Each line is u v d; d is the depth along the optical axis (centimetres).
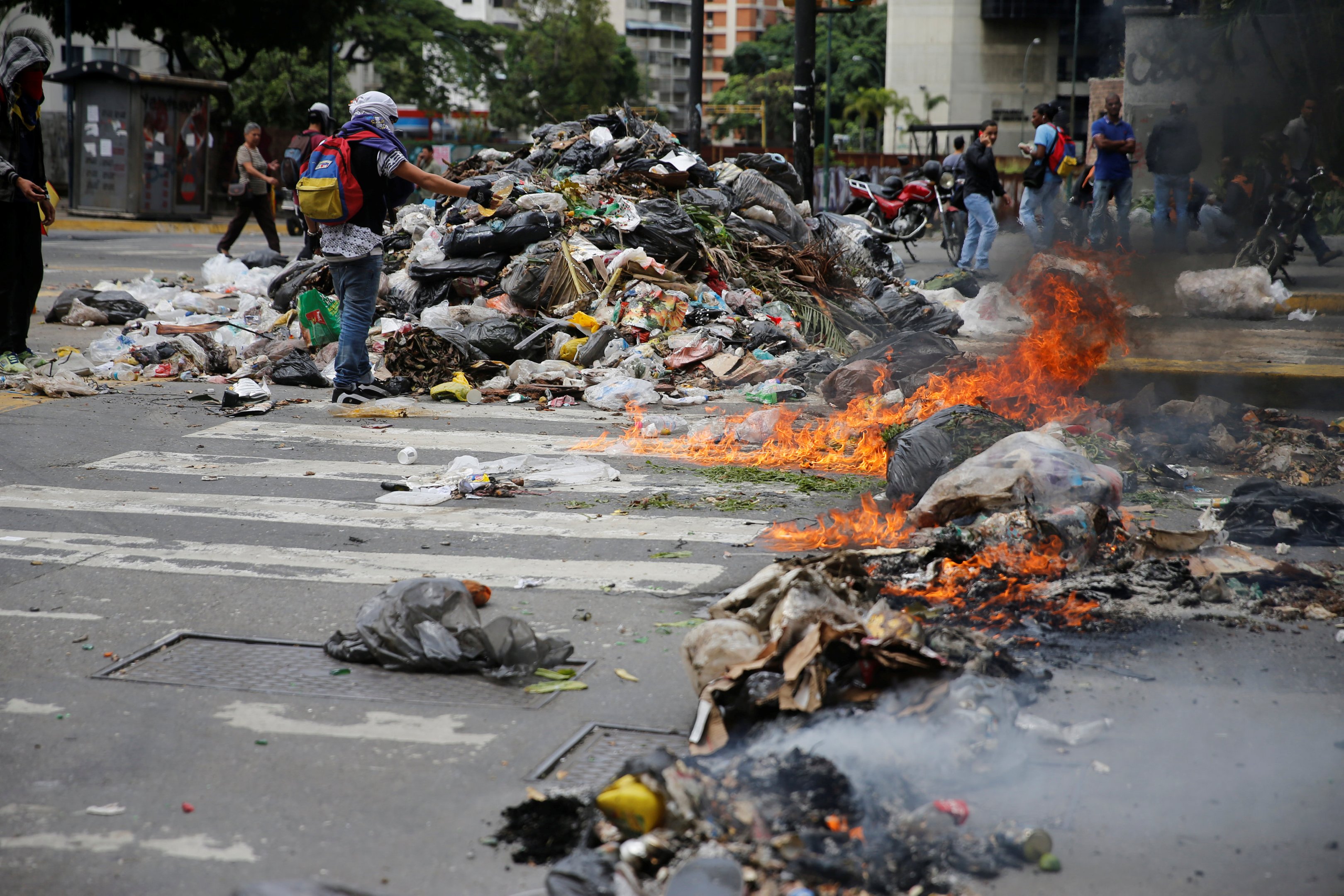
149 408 809
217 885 263
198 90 2759
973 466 515
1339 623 423
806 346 1016
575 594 457
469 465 647
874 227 1864
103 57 7788
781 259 1152
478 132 6356
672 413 815
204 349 952
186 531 533
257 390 810
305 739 335
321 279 1124
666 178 1178
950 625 408
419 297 1038
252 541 519
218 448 695
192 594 452
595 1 7938
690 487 620
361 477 633
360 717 350
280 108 5838
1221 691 367
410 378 881
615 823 276
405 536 529
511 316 971
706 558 501
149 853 276
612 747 330
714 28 16000
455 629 392
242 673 382
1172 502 586
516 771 317
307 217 793
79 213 2766
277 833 286
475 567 487
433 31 7100
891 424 719
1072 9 6900
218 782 310
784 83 9731
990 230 1645
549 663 389
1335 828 289
